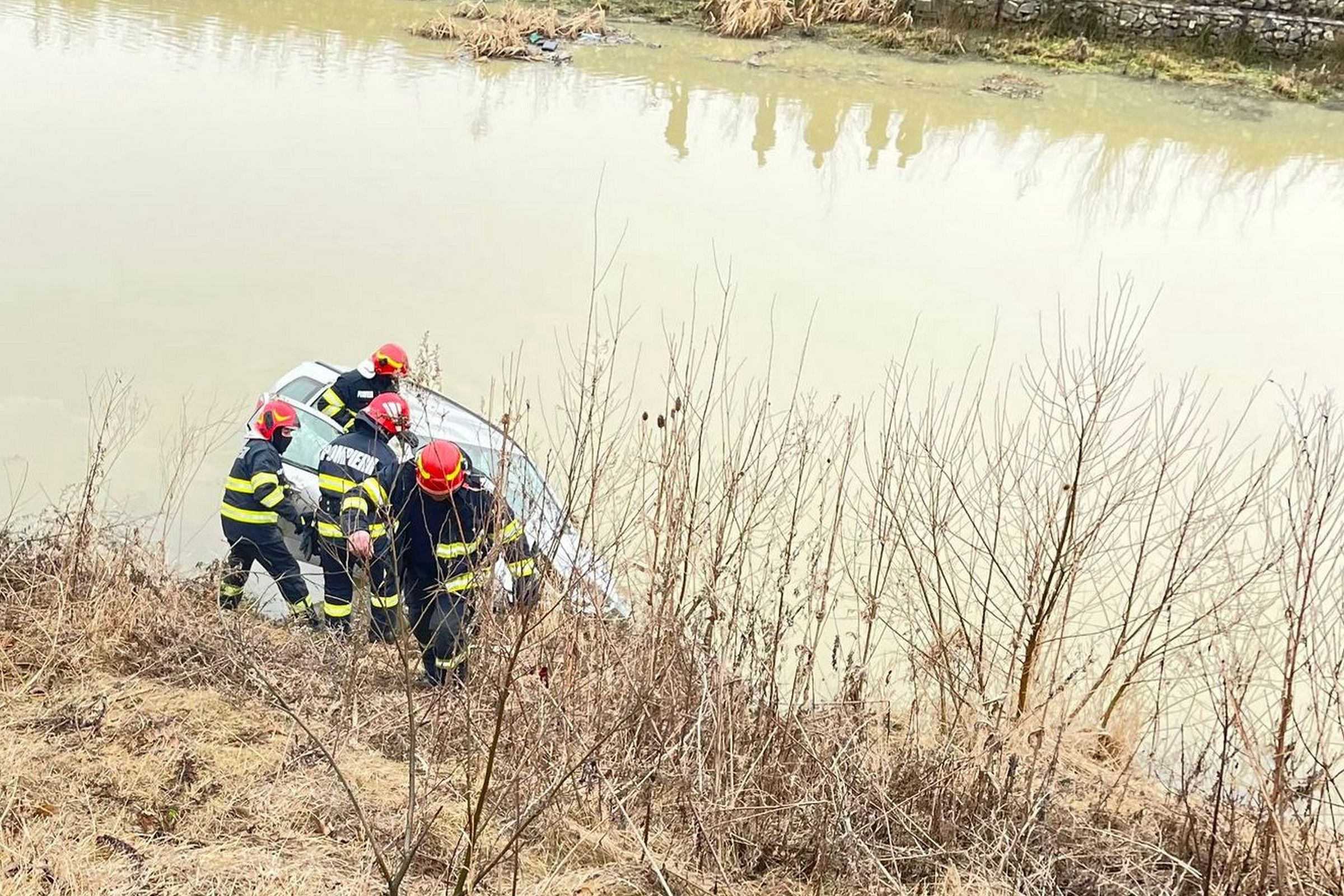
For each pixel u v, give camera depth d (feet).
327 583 15.14
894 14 66.44
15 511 17.83
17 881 8.16
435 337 26.30
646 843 9.50
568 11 65.92
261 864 8.87
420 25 59.82
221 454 20.77
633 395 23.58
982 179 43.78
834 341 27.73
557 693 11.02
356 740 11.19
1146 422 15.11
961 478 14.32
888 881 9.67
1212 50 62.85
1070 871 10.09
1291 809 10.03
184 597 14.03
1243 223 40.55
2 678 11.28
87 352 24.16
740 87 54.90
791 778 10.52
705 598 11.72
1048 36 64.69
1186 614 13.80
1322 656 11.45
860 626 14.40
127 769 10.02
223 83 46.93
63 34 52.13
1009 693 12.52
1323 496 13.16
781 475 13.92
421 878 9.05
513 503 13.15
